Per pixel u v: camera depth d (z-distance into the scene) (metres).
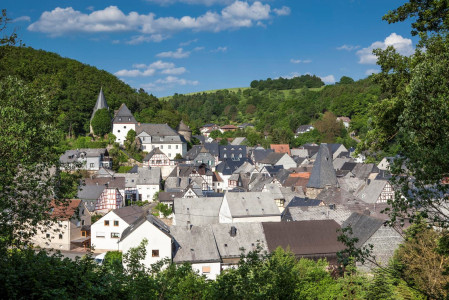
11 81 19.36
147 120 161.25
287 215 59.03
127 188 96.81
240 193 66.50
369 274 36.94
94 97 146.12
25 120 18.33
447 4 19.31
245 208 64.62
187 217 66.69
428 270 23.36
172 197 85.44
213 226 49.19
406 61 22.86
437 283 22.75
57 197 19.33
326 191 71.19
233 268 18.45
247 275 17.98
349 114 194.00
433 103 13.84
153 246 44.41
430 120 13.75
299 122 196.88
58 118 21.83
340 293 27.47
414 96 14.49
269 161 131.50
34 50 177.75
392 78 23.47
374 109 22.59
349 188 81.00
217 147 143.50
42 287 14.86
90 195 78.06
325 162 77.94
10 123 17.64
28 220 17.78
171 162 121.31
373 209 61.66
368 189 73.44
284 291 18.12
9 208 17.27
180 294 18.58
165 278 18.17
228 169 118.62
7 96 19.16
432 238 24.67
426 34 19.94
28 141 17.31
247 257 18.27
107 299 16.16
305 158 135.62
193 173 107.38
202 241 46.94
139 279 17.11
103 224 60.00
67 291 15.59
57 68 167.75
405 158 14.27
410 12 21.36
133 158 123.38
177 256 45.22
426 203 14.41
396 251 32.97
